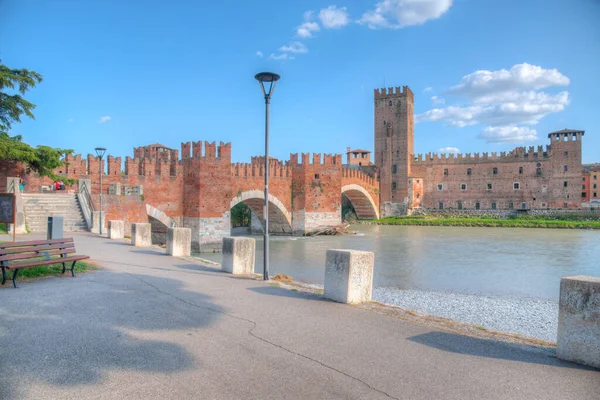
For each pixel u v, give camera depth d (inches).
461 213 4025.6
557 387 254.2
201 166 1881.2
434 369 278.8
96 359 280.8
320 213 2615.7
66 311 383.2
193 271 623.8
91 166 1589.6
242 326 358.3
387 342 327.3
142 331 338.0
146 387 245.1
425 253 1722.4
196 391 242.1
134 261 701.3
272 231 2640.3
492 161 4170.8
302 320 378.9
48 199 1220.5
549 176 3983.8
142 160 1798.7
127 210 1402.6
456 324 386.3
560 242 2143.2
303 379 260.4
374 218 3900.1
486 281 1132.5
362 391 246.4
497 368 281.9
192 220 1892.2
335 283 451.8
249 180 2235.5
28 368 264.2
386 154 4141.2
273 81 615.2
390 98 4158.5
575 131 3919.8
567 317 295.7
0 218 683.4
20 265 475.2
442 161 4318.4
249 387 248.4
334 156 2694.4
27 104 1482.5
